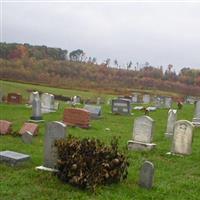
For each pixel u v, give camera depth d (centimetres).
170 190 1170
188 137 1702
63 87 7925
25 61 9894
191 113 3838
